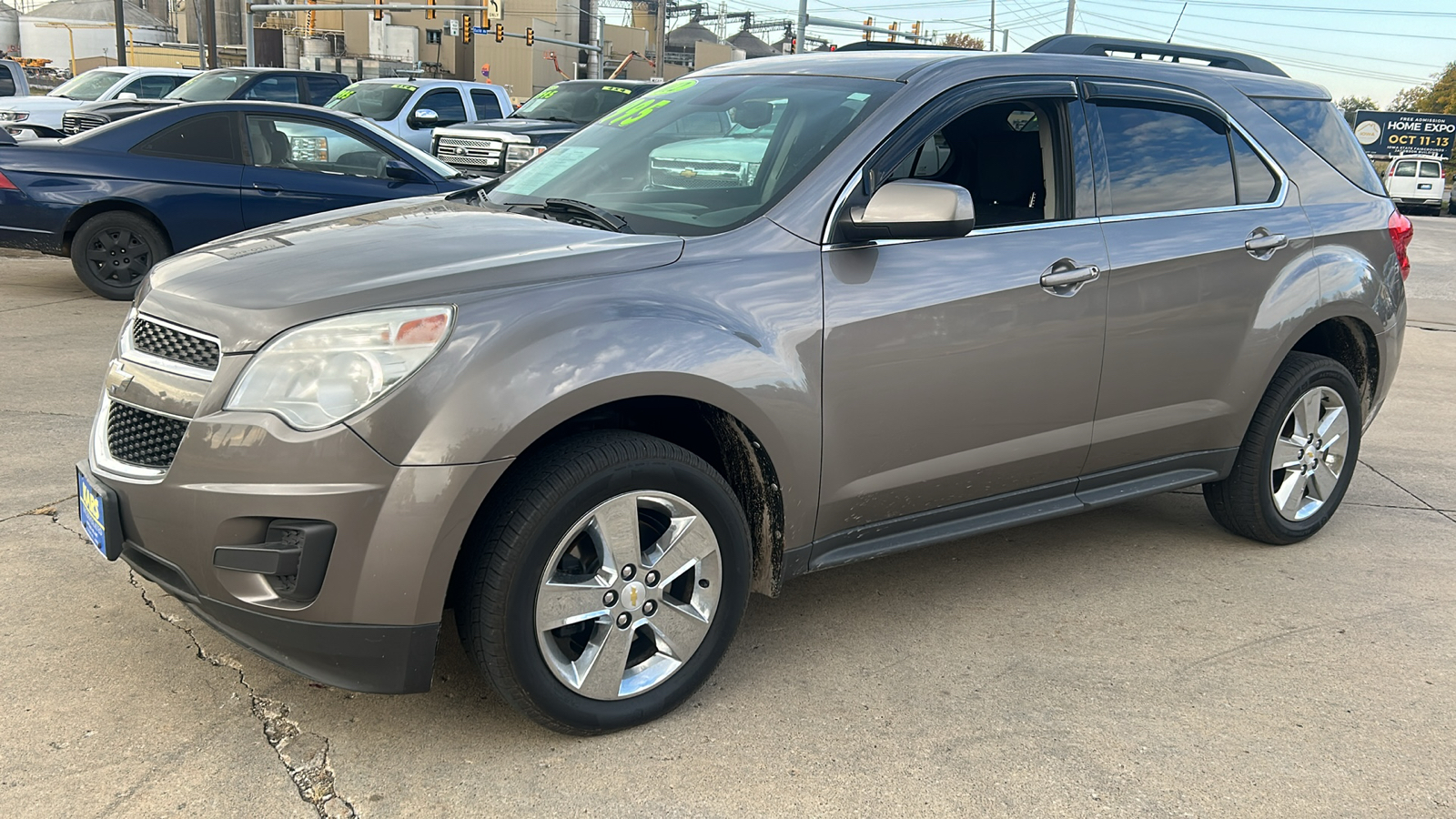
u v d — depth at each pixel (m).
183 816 2.37
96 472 2.64
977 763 2.70
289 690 2.89
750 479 2.94
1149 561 4.12
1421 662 3.36
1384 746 2.87
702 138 3.41
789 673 3.12
